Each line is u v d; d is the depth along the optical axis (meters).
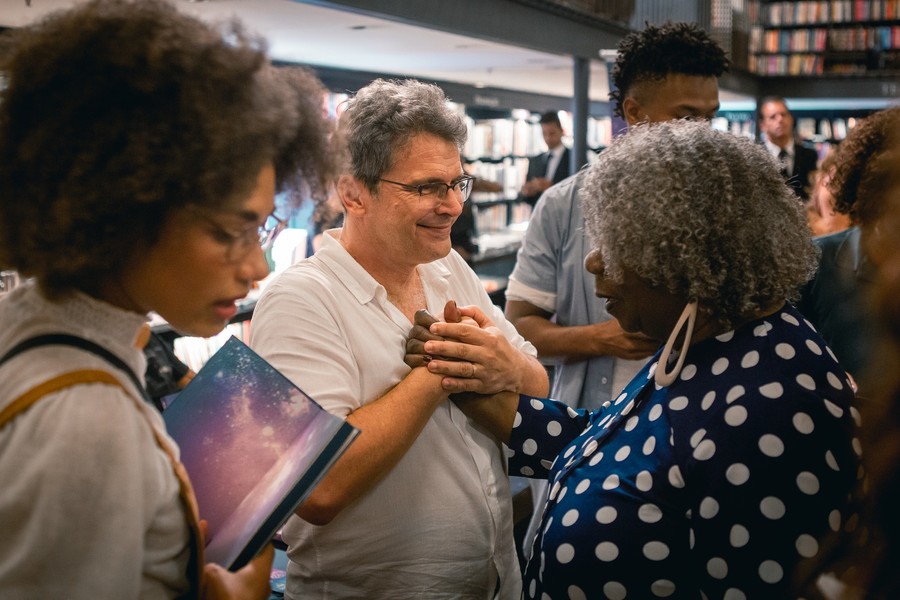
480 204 9.86
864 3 11.75
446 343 1.45
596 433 1.41
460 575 1.50
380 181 1.45
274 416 1.07
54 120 0.73
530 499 2.63
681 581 1.19
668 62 2.13
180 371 1.29
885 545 0.65
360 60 6.30
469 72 7.51
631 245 1.22
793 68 11.78
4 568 0.73
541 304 2.34
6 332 0.81
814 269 1.25
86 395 0.76
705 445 1.14
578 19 5.56
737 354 1.18
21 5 3.11
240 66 0.78
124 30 0.75
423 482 1.47
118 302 0.83
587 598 1.23
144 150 0.73
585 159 5.97
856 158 1.99
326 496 1.31
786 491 1.08
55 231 0.74
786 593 1.05
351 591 1.48
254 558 0.96
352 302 1.47
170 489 0.82
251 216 0.81
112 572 0.75
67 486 0.73
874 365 0.64
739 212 1.17
